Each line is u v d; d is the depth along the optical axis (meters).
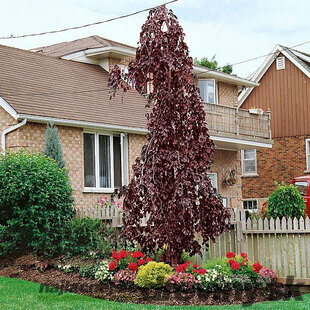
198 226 11.09
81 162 19.00
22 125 17.02
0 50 20.55
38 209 13.46
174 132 10.98
